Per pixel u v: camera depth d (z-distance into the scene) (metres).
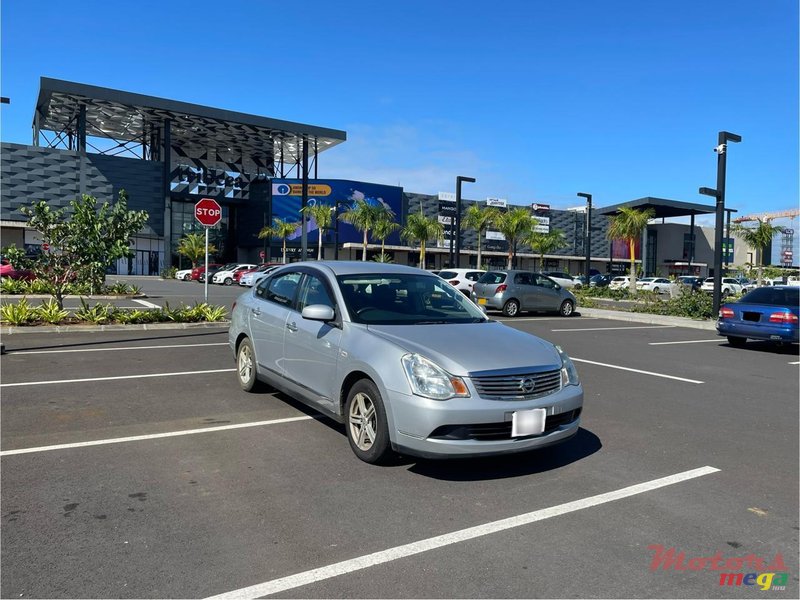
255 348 6.79
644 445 5.52
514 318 19.23
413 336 4.82
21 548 3.34
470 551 3.41
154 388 7.37
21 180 50.59
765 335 11.98
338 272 5.83
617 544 3.54
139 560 3.23
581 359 10.70
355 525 3.71
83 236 13.92
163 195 57.34
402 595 2.95
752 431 6.08
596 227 74.25
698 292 22.38
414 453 4.31
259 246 65.19
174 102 53.31
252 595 2.92
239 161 74.00
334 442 5.36
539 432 4.41
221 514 3.83
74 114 56.94
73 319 13.45
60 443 5.17
